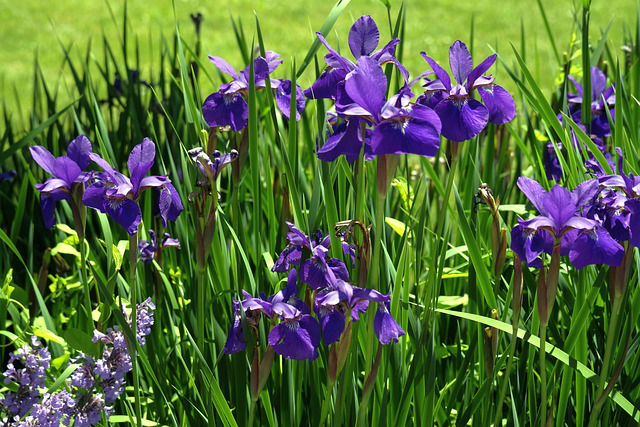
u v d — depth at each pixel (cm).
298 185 153
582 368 135
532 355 140
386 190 131
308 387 147
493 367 139
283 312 130
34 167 189
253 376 133
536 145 172
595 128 171
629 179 132
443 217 138
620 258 130
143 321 141
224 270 147
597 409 137
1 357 160
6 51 506
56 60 479
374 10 621
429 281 139
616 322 138
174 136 187
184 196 158
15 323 150
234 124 148
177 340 154
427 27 577
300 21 591
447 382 153
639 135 167
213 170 137
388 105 129
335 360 131
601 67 200
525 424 148
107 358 138
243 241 150
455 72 138
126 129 193
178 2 659
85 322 157
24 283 180
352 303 130
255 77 149
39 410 136
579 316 138
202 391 145
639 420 139
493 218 139
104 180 133
